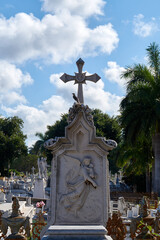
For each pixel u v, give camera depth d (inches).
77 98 423.2
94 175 396.5
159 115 1002.7
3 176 2519.7
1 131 2485.2
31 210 790.5
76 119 404.8
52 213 392.5
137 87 1075.9
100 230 201.2
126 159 1327.5
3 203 960.9
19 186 1910.7
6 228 297.6
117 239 279.4
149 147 1261.1
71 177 398.6
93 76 445.1
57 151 405.4
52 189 398.3
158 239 292.7
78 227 206.5
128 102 1104.8
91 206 392.5
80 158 403.9
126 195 1143.0
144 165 1279.5
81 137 407.2
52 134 2282.2
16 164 3501.5
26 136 2679.6
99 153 402.6
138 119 1065.5
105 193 394.9
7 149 2439.7
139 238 269.3
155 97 1063.0
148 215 317.1
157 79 1090.1
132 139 1072.2
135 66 1110.4
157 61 1130.0
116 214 291.6
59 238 197.8
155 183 1067.3
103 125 2116.1
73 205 391.9
